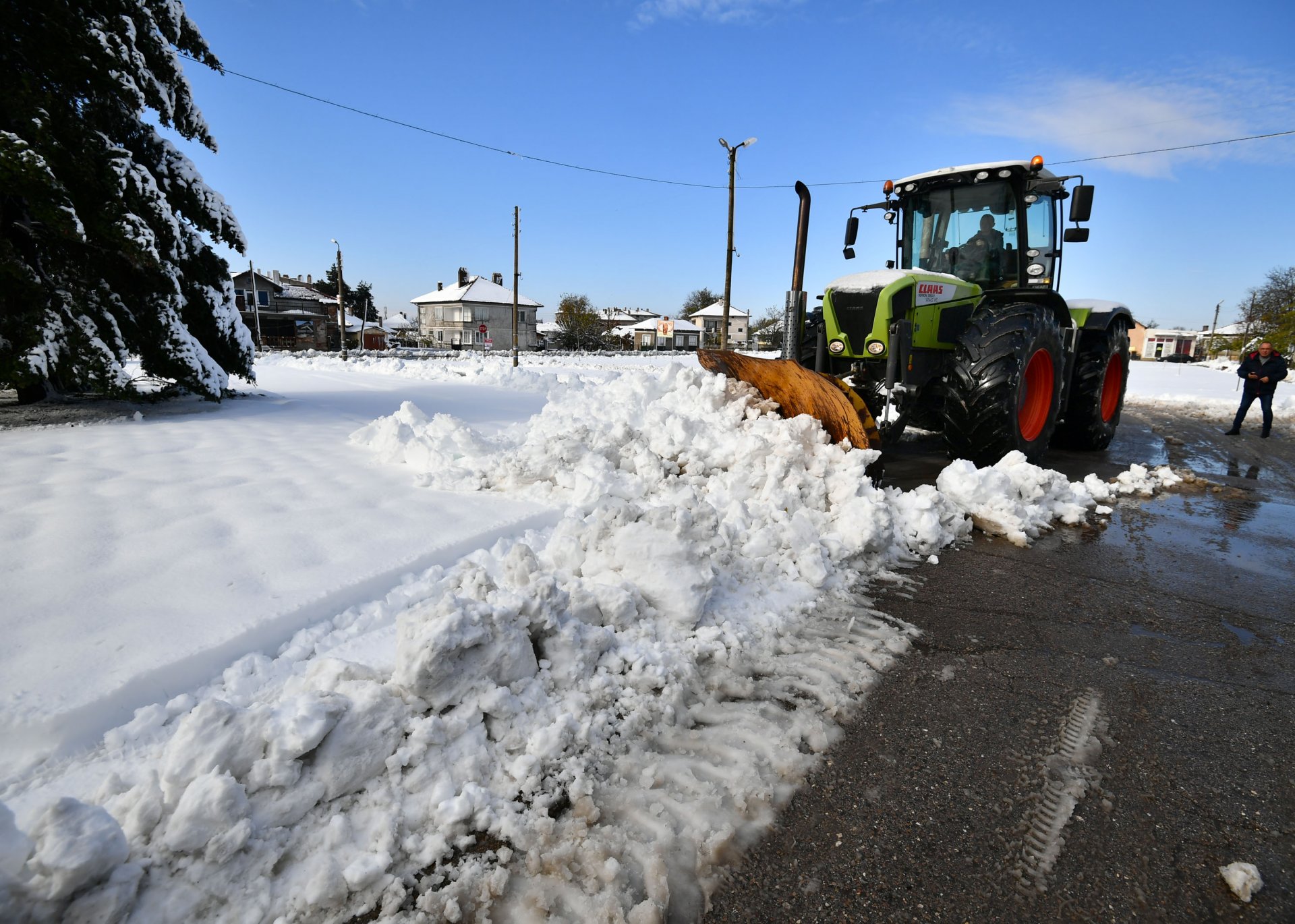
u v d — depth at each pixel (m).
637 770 1.77
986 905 1.40
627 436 4.29
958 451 5.40
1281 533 4.13
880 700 2.16
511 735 1.78
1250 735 2.01
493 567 2.86
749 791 1.71
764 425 4.35
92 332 6.43
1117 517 4.50
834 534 3.49
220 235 8.50
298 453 4.96
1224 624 2.79
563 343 55.59
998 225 5.92
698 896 1.41
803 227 5.62
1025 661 2.45
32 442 5.14
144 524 3.11
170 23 7.99
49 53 6.11
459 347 50.75
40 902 1.17
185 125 8.18
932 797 1.71
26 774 1.57
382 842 1.44
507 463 4.02
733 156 16.78
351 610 2.43
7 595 2.33
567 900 1.38
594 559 2.69
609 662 2.14
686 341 74.25
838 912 1.38
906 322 4.88
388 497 3.73
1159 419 10.52
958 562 3.53
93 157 6.26
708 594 2.60
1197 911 1.39
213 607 2.29
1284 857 1.54
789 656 2.44
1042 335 5.24
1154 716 2.10
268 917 1.29
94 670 1.87
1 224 6.14
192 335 7.92
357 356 28.92
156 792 1.40
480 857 1.47
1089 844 1.57
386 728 1.65
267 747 1.51
